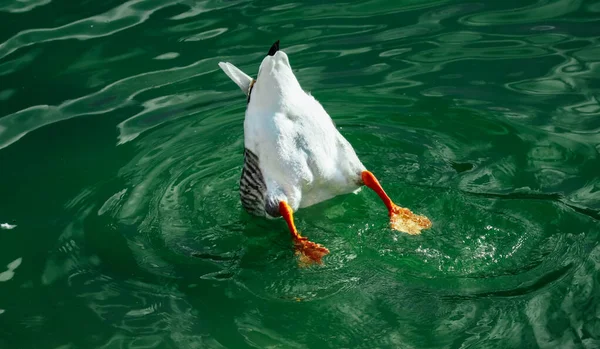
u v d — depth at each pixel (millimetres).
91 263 2080
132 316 1977
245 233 2139
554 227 2059
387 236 2088
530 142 2252
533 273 1985
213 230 2145
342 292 1995
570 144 2236
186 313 1977
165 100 2451
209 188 2225
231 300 1998
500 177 2176
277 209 2080
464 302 1952
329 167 2092
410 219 2104
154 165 2279
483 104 2365
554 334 1887
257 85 2088
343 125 2342
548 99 2359
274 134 2062
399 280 2004
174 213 2176
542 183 2150
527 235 2049
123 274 2055
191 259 2084
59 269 2072
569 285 1956
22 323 1977
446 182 2178
